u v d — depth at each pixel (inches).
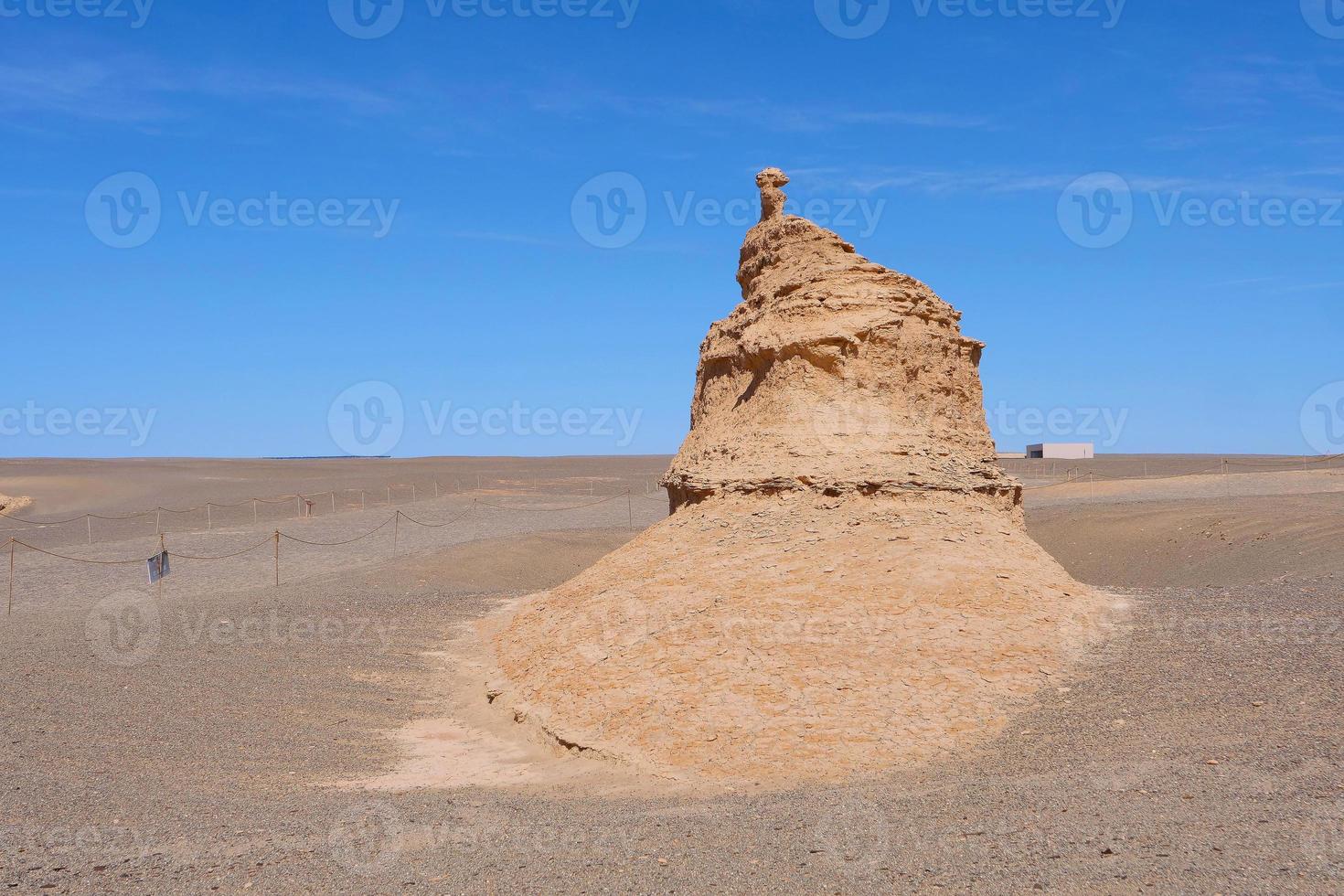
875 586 661.9
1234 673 553.0
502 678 745.6
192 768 561.9
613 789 508.1
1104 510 1611.7
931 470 784.9
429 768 575.2
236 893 364.8
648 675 620.4
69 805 482.0
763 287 936.9
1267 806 375.9
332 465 4507.9
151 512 2369.6
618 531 1729.8
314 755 597.9
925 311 888.3
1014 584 671.1
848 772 500.1
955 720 540.4
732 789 490.3
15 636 885.2
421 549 1599.4
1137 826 369.1
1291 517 1336.1
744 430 858.1
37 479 3255.4
